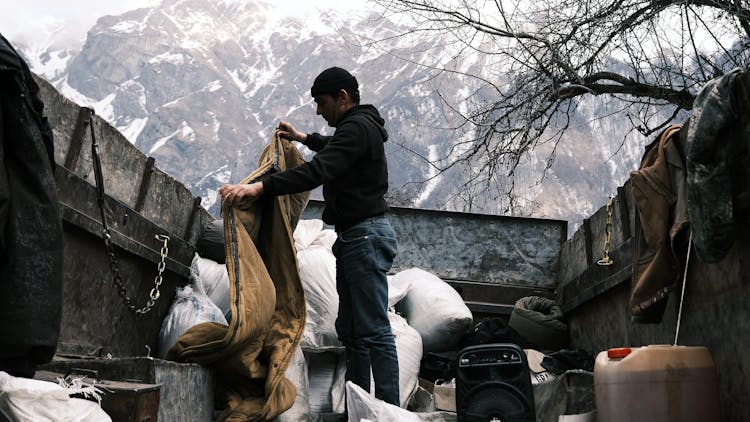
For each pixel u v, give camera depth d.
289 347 3.64
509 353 3.31
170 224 4.57
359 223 3.62
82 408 2.18
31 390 2.04
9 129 2.23
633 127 7.42
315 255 4.64
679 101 7.13
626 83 7.52
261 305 3.46
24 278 2.20
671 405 2.53
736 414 2.80
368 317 3.57
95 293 3.61
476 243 6.28
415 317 5.10
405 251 6.24
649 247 3.26
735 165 2.69
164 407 2.81
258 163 3.96
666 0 6.61
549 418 3.69
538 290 6.15
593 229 5.11
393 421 3.23
